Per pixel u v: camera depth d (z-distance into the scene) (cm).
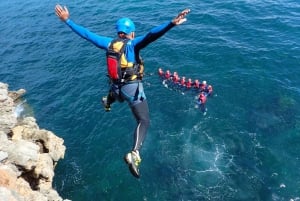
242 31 3438
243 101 2702
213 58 3128
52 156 2308
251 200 2031
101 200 2144
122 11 4144
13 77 3362
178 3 4106
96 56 3462
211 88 2767
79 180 2272
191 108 2670
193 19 3706
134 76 719
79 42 3781
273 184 2109
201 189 2111
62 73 3297
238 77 2909
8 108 2317
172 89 2848
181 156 2325
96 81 3088
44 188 1984
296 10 3700
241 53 3139
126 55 709
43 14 4619
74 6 4506
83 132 2603
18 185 1598
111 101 802
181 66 3081
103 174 2286
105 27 3875
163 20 3775
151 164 2289
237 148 2353
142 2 4266
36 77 3312
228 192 2081
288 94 2720
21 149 1797
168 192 2112
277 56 3075
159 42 3388
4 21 4584
